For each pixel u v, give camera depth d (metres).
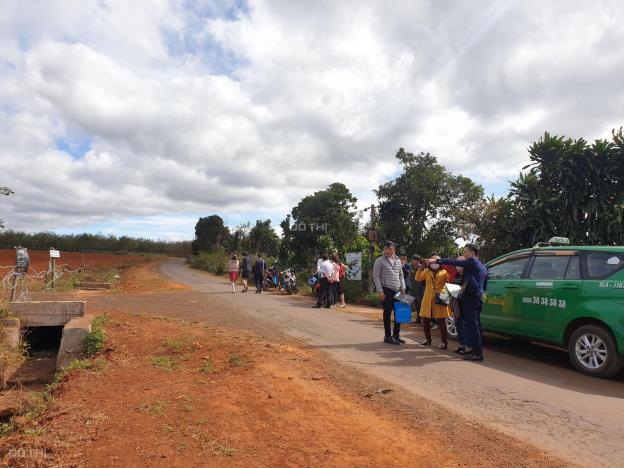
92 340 7.80
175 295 16.02
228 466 3.52
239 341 8.15
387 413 4.91
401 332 10.05
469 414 4.97
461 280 8.94
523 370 6.93
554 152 13.26
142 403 4.97
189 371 6.35
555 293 7.25
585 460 3.90
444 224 23.86
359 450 3.88
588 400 5.51
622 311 6.32
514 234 13.66
